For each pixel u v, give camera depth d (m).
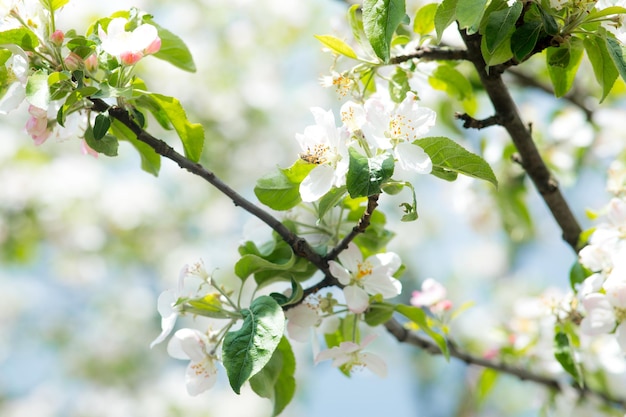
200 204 3.47
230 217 3.48
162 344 3.58
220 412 3.32
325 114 1.41
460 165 1.41
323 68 3.48
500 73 1.49
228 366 1.39
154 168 1.52
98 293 3.63
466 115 1.54
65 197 3.11
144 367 3.54
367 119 1.40
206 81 3.24
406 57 1.49
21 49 1.43
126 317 3.56
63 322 3.65
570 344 1.58
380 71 1.55
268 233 1.50
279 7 3.28
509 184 1.85
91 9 2.87
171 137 3.34
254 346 1.39
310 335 1.51
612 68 1.45
